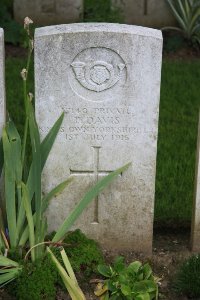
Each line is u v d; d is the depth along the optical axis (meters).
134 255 2.68
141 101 2.49
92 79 2.46
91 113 2.50
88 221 2.65
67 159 2.56
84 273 2.51
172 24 4.51
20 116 3.48
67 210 2.63
